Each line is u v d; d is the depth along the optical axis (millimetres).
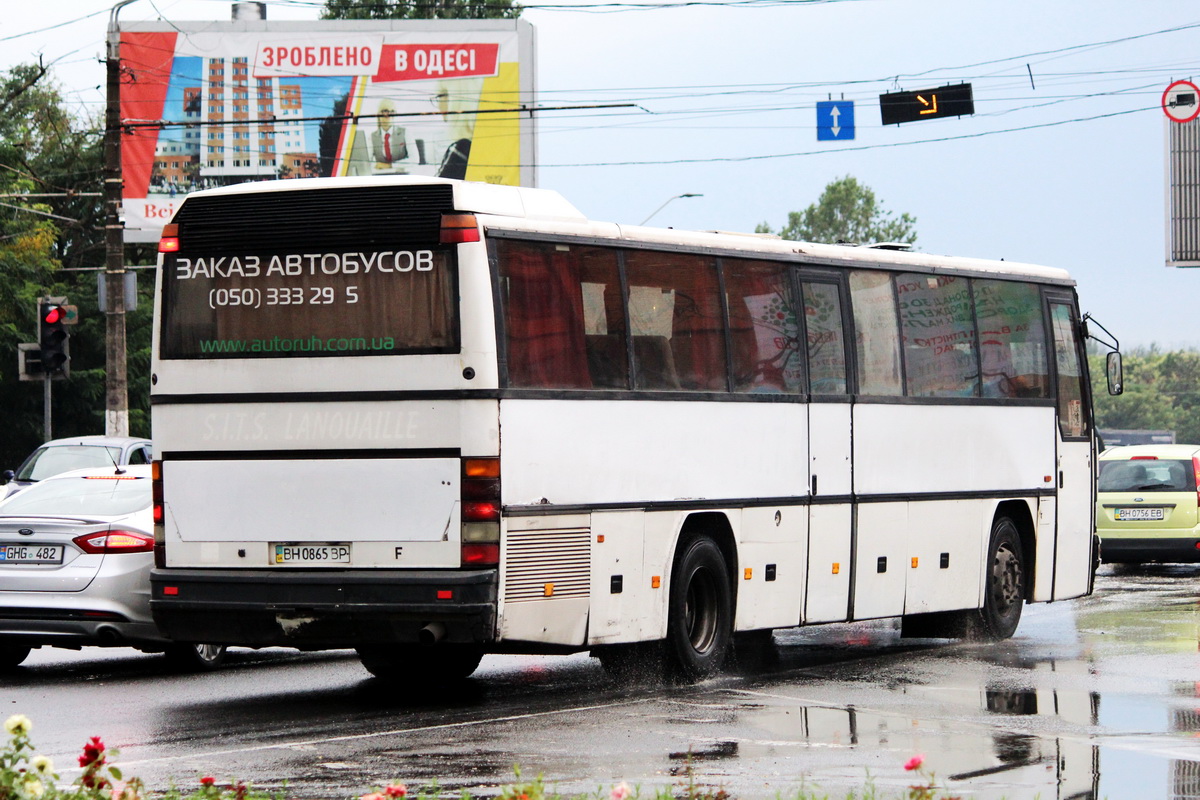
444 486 21391
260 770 17281
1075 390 34844
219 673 27156
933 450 30328
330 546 21891
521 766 17422
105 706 22828
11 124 120250
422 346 21578
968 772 17297
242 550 22328
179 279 22859
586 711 21781
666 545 24281
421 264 21656
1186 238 105938
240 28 99500
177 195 99500
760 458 26250
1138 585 45500
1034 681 25125
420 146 99812
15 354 95562
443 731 19922
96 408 99688
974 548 31344
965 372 31375
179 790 16203
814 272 27844
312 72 99750
